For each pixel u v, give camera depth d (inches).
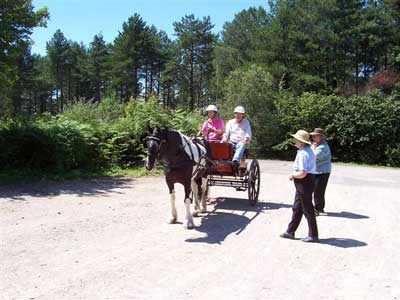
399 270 273.4
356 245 326.0
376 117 1091.9
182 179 357.7
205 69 2795.3
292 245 321.4
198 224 376.8
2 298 215.9
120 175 662.5
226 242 323.9
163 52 2847.0
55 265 264.5
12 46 639.8
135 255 287.6
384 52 1974.7
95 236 330.0
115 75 2709.2
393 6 1835.6
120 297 221.1
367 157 1109.1
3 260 271.0
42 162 645.9
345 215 435.2
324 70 1913.1
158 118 764.0
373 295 233.0
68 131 655.1
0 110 2554.1
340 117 1128.8
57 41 3129.9
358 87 1952.5
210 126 438.9
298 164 322.0
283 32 1915.6
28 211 408.8
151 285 237.9
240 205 466.6
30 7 661.3
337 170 903.7
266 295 228.8
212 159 413.7
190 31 2765.7
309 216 328.8
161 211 422.6
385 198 542.6
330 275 261.3
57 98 3233.3
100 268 261.3
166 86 2972.4
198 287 237.0
